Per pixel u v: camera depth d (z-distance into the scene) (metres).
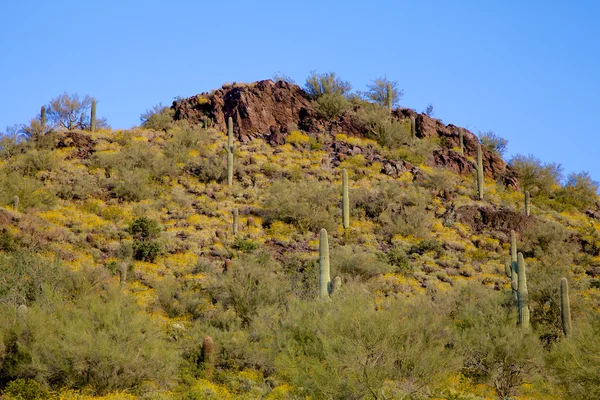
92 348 16.55
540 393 17.45
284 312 20.72
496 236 37.12
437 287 29.09
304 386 15.53
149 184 38.69
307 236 34.28
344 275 28.03
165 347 18.08
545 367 17.67
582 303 23.67
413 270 31.17
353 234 34.84
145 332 18.00
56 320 17.83
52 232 29.75
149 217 34.53
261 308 21.78
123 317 18.00
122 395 16.39
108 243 30.36
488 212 38.81
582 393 16.44
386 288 28.06
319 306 19.36
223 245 31.95
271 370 19.25
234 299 23.02
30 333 17.14
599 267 34.84
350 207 37.81
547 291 23.58
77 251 28.86
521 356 19.12
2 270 21.98
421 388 16.45
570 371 16.52
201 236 32.38
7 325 17.22
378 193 39.66
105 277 24.06
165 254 30.05
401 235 35.81
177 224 33.91
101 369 16.61
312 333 18.25
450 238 35.91
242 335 20.02
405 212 37.09
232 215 35.94
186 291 24.25
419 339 16.06
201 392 16.94
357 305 16.48
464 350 19.55
